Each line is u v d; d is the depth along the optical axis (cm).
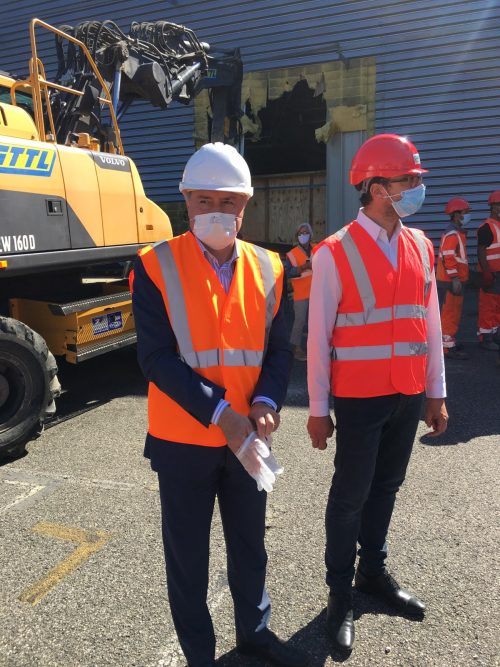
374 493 239
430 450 405
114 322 534
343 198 1141
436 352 234
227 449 183
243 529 197
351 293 211
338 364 218
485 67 1001
